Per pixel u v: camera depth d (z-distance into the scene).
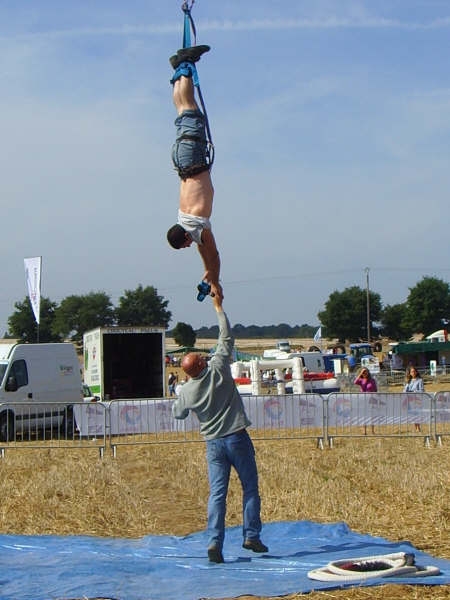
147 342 32.94
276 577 7.52
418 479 13.02
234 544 9.17
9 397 23.66
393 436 19.59
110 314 108.12
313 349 58.53
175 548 9.02
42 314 106.38
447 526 10.04
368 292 99.38
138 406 19.38
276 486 12.99
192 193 7.74
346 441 20.34
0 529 10.30
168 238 7.76
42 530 10.28
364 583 7.02
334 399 19.55
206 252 7.90
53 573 7.72
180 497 12.84
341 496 11.95
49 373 24.81
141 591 7.04
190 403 8.32
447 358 61.84
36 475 14.63
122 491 12.83
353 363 53.69
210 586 7.16
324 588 6.88
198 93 7.88
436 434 19.55
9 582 7.43
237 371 36.81
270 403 19.55
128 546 9.22
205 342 126.12
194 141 7.74
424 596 6.69
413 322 104.12
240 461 8.35
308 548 8.91
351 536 9.52
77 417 19.12
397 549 8.77
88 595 6.91
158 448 19.42
